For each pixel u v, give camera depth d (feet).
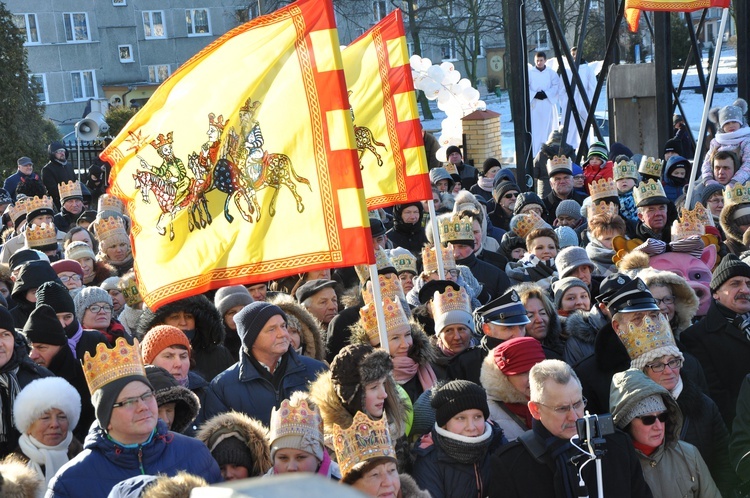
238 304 23.98
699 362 21.62
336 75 18.79
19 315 26.30
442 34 179.83
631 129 64.85
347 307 24.62
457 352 21.77
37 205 41.50
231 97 19.19
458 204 36.50
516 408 19.03
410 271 29.22
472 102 69.15
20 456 18.07
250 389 19.52
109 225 33.30
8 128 104.27
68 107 187.93
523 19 49.44
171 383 17.52
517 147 50.55
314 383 17.80
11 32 104.88
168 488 12.13
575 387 16.10
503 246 34.12
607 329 19.84
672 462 17.11
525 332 22.30
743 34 54.75
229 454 16.20
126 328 26.61
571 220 37.01
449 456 17.33
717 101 110.52
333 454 17.10
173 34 196.85
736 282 21.85
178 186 19.34
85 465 15.67
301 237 18.90
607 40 66.59
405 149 25.72
